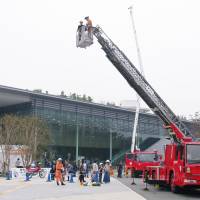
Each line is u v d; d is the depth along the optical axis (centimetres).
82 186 2942
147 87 2659
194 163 2269
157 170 2688
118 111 8488
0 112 7494
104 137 8206
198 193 2480
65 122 7500
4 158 4497
